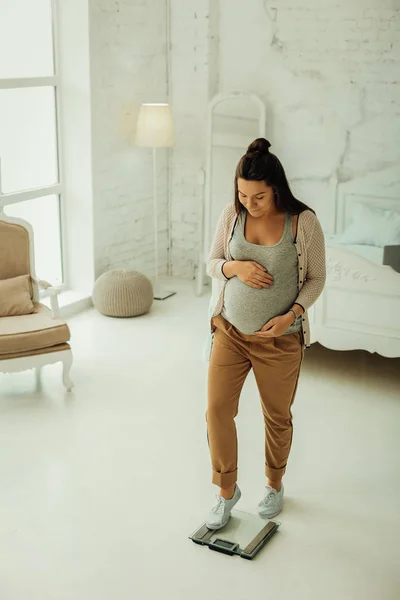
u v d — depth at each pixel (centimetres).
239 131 596
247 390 428
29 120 525
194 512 307
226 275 280
